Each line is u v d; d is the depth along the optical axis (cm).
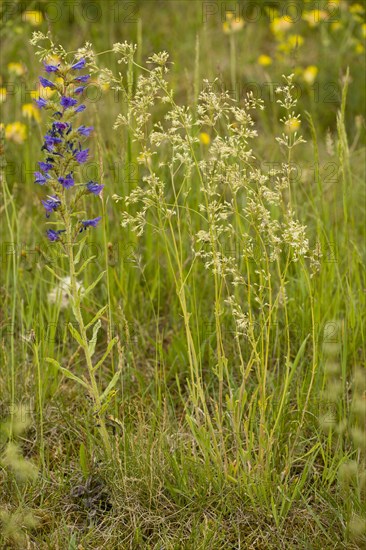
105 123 440
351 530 247
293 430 284
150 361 337
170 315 358
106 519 257
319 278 328
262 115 478
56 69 239
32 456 288
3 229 377
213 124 252
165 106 516
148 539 247
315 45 590
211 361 321
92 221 252
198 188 371
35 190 407
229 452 280
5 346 333
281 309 344
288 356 259
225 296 352
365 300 325
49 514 260
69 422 296
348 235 352
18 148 445
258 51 598
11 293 355
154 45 581
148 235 368
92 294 353
